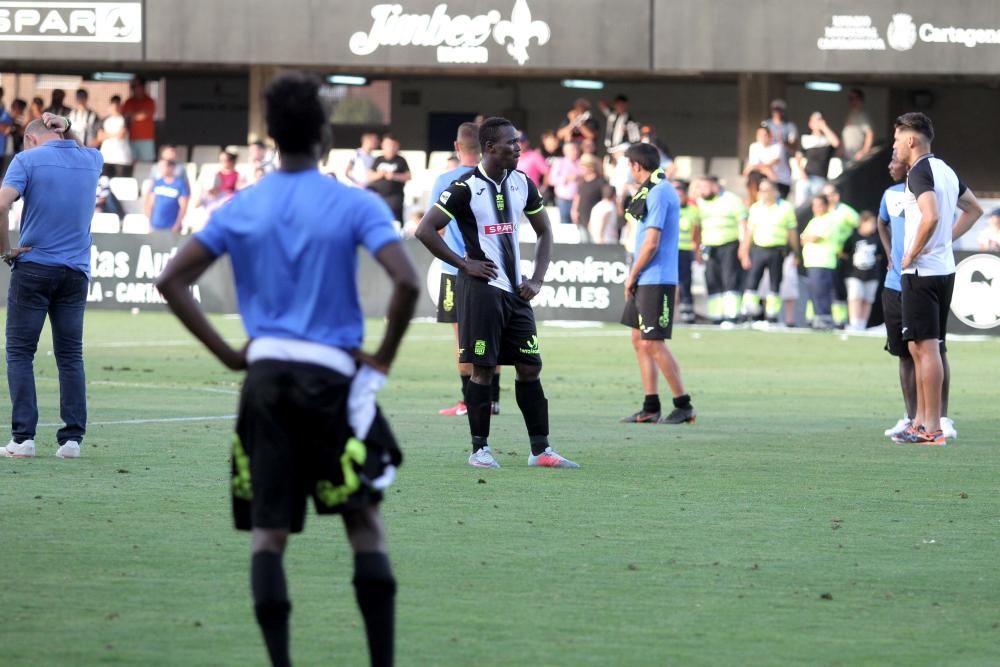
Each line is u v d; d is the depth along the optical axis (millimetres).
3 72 75250
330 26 63438
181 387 34594
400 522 18281
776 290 56594
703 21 61844
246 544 16672
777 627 13508
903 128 25828
